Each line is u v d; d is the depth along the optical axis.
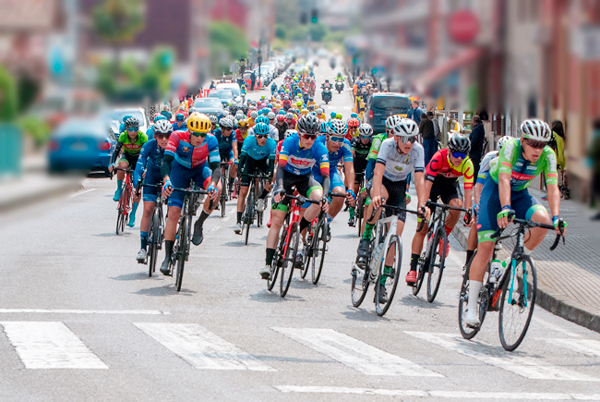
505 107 61.16
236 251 48.03
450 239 55.91
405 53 55.47
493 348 27.72
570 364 25.61
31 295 34.16
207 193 36.03
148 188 39.84
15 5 54.69
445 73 57.22
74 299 33.56
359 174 52.75
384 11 54.03
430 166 35.44
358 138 51.91
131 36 37.28
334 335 28.52
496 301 28.42
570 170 67.94
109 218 61.34
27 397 20.28
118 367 23.20
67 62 44.09
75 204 69.75
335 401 20.50
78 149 72.88
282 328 29.38
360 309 34.00
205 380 22.09
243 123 63.59
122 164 52.78
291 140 35.34
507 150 27.58
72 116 70.81
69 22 42.06
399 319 32.25
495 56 58.41
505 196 27.27
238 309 32.81
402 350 26.64
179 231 36.81
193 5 36.53
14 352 24.58
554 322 32.84
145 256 39.44
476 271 28.77
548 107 68.75
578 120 64.50
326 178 35.38
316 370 23.53
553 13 59.44
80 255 45.00
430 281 36.09
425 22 55.00
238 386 21.59
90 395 20.53
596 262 42.53
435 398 21.09
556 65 60.84
